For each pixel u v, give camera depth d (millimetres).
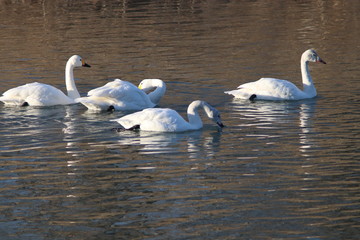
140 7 40000
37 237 10555
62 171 13609
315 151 14648
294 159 14109
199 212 11367
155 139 15859
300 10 38188
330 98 20000
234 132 16453
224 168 13609
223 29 32781
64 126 17266
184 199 11953
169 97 20609
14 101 19656
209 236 10453
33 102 19625
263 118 17812
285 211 11352
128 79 23156
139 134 16328
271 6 39875
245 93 20062
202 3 41312
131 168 13703
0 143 15719
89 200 12008
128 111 19000
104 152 14867
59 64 25812
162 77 23312
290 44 29031
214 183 12727
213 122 17578
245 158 14258
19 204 11891
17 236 10625
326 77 23000
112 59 26562
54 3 41312
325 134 16016
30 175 13406
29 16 37125
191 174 13266
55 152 14930
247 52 27500
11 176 13375
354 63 24984
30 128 17078
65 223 11055
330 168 13484
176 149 15000
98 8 39562
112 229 10781
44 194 12336
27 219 11250
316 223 10852
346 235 10414
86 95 21188
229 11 38406
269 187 12469
